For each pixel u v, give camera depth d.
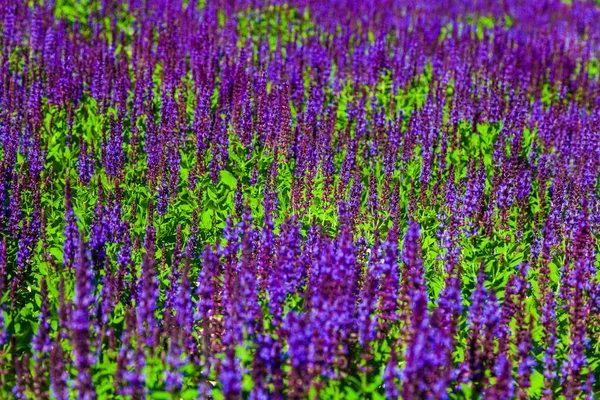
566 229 9.70
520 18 26.55
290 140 11.62
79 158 10.35
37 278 8.27
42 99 13.25
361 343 6.58
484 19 25.73
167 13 19.00
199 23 18.86
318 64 16.14
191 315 6.99
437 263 9.10
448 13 25.44
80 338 6.05
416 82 16.06
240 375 5.77
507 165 10.66
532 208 11.11
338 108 14.16
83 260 6.41
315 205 10.26
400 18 23.44
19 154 10.94
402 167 11.70
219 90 13.70
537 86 16.27
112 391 6.39
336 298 6.57
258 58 16.62
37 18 16.06
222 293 7.35
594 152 12.26
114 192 9.66
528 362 6.68
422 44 18.14
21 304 8.18
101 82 13.33
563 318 7.97
